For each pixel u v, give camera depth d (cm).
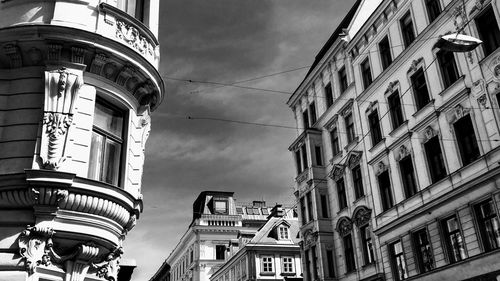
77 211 913
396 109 2252
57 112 948
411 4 2162
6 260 837
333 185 2744
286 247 4553
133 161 1122
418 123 2028
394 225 2114
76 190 909
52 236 876
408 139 2103
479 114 1714
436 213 1867
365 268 2328
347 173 2605
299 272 4506
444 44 1106
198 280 5562
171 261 7388
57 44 984
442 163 1911
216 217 6012
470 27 1791
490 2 1711
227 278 5075
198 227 5866
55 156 912
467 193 1722
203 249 5756
